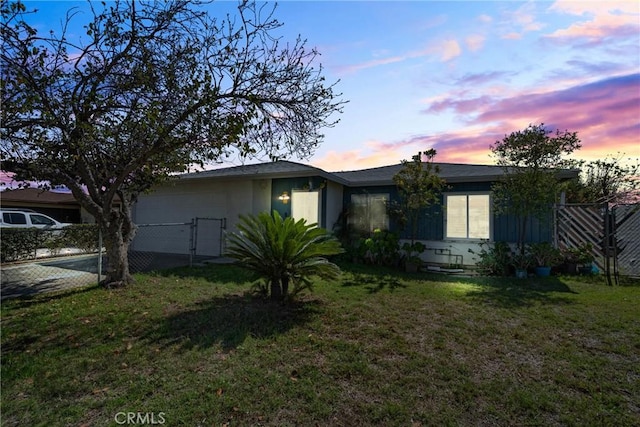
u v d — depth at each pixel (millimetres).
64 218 19516
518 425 2311
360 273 8242
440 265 9602
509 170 8289
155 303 5227
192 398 2568
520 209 8109
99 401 2543
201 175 11641
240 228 5570
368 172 13086
